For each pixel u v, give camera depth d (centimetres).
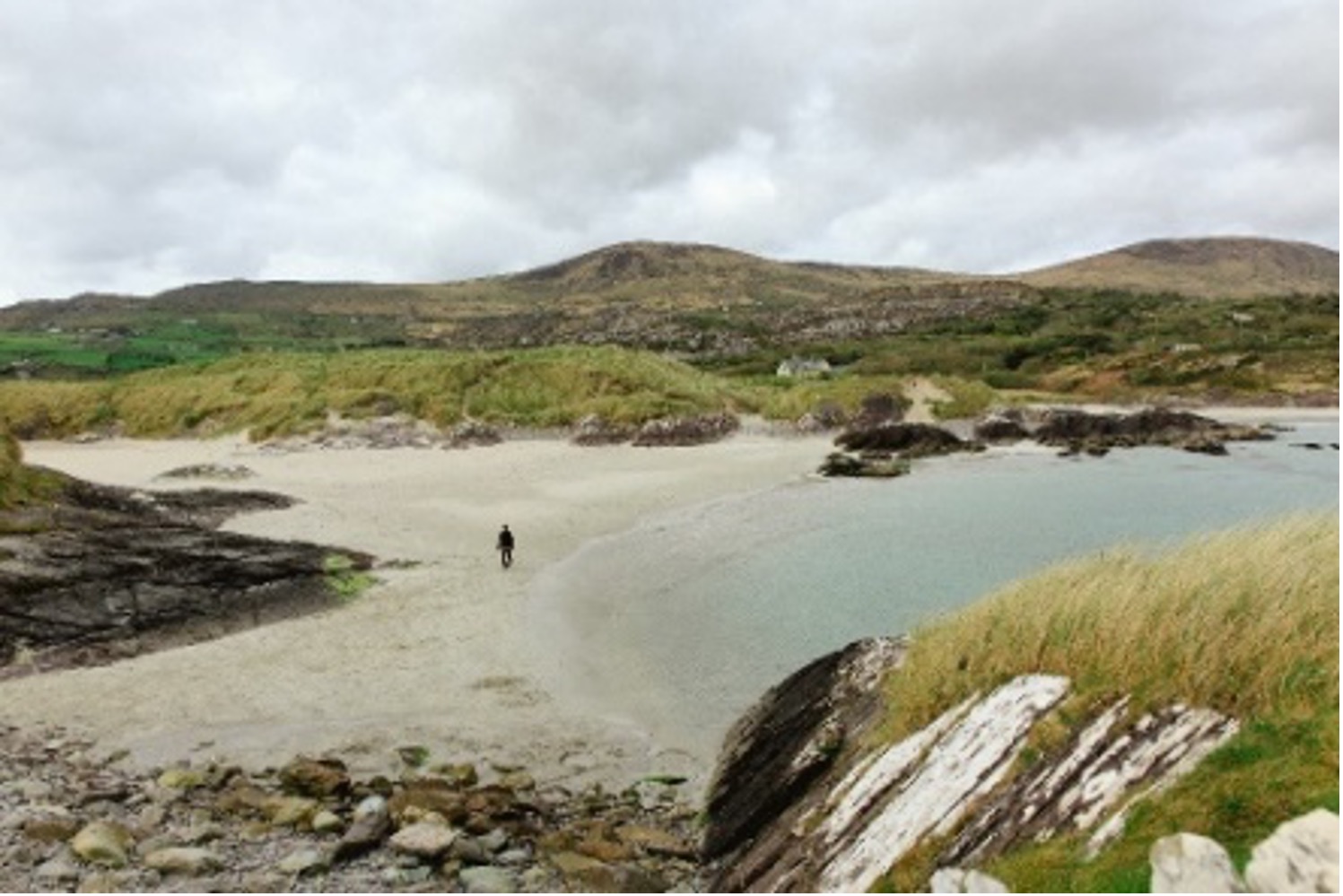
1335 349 12912
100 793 1745
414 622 2958
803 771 1658
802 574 3544
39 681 2438
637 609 3116
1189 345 13950
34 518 3425
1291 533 1484
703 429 7681
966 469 6575
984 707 1403
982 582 3416
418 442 7131
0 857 1460
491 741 2109
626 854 1586
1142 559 1652
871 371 14500
